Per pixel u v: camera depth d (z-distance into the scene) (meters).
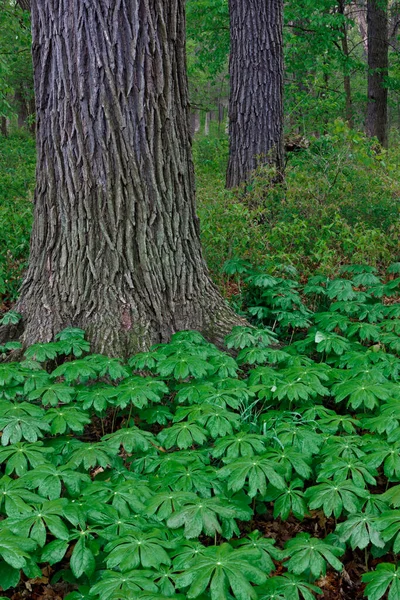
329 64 12.96
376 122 13.30
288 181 6.70
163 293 3.85
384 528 2.09
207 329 3.97
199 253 4.14
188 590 1.99
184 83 3.87
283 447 2.58
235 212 5.32
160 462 2.54
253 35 7.38
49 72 3.59
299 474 2.57
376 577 1.98
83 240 3.69
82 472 2.71
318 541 2.15
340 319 3.90
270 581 2.04
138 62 3.54
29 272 3.96
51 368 3.64
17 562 1.88
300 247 5.40
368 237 5.28
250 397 3.37
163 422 2.97
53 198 3.74
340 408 3.54
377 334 3.72
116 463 2.69
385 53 13.07
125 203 3.66
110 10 3.44
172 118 3.78
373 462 2.43
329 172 6.59
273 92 7.54
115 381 3.50
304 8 12.60
